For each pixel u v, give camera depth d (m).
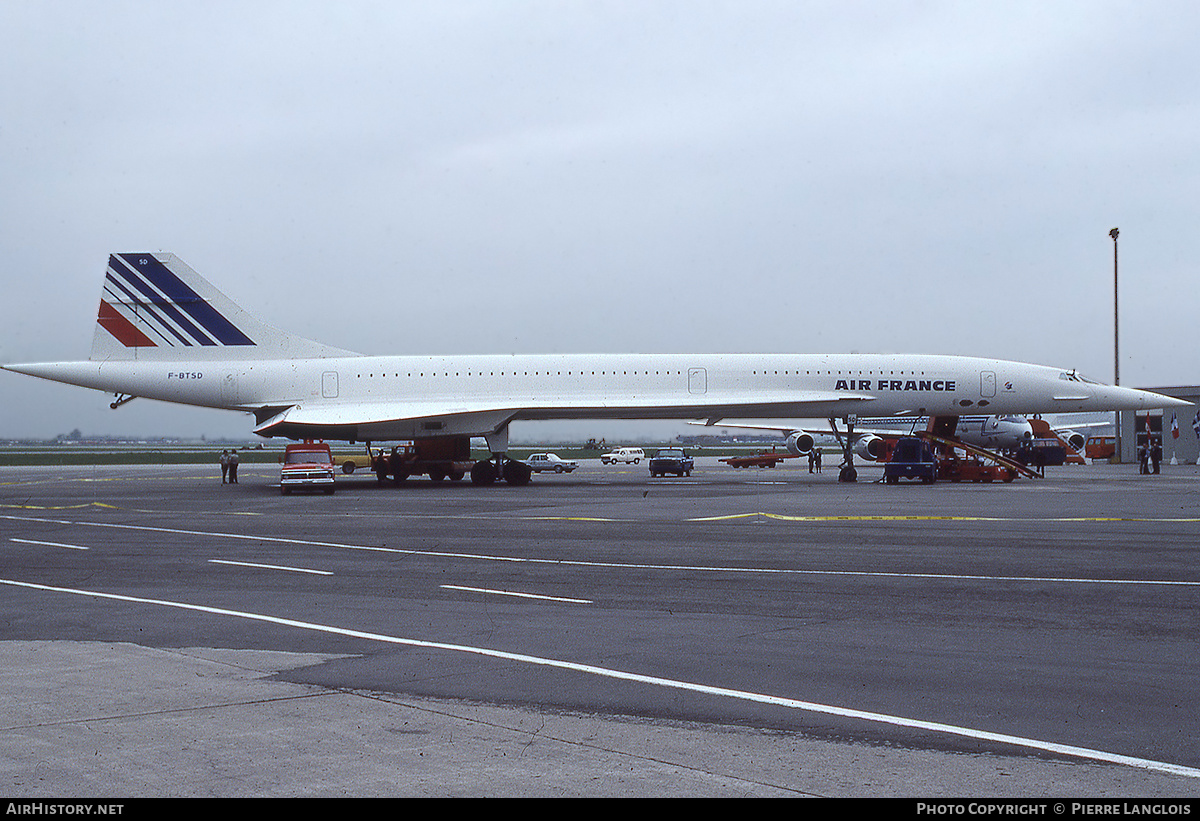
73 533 19.89
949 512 23.72
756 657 8.47
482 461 38.03
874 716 6.59
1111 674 7.79
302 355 38.72
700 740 6.05
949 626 9.87
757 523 21.08
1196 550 15.99
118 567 14.70
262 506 27.12
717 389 37.81
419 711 6.69
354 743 5.95
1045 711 6.71
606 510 24.83
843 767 5.55
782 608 10.98
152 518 23.41
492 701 6.98
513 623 10.12
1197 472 47.44
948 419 42.34
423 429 37.16
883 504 26.50
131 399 38.56
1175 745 5.96
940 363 38.97
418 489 35.00
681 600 11.55
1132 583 12.63
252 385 37.88
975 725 6.38
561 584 12.82
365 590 12.38
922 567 14.18
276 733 6.14
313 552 16.42
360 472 55.25
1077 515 22.73
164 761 5.60
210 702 6.90
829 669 8.00
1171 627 9.77
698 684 7.50
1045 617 10.34
